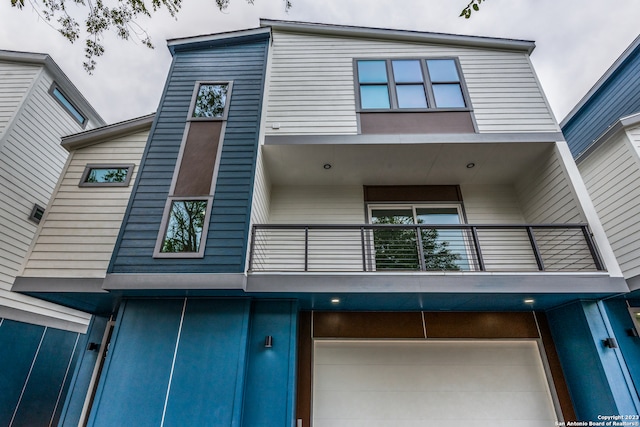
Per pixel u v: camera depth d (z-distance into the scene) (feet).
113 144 20.13
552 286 14.05
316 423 15.24
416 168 19.81
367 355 16.60
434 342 16.85
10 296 20.93
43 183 24.82
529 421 15.25
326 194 21.09
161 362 13.33
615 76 23.45
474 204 20.66
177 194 15.85
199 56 20.34
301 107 19.29
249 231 14.90
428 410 15.49
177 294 14.40
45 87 25.72
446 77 20.52
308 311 17.30
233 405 12.55
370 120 18.86
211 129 17.58
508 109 19.15
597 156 18.89
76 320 25.71
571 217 16.56
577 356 15.07
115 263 14.29
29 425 21.31
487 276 14.29
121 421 12.33
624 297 15.46
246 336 13.87
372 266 18.16
